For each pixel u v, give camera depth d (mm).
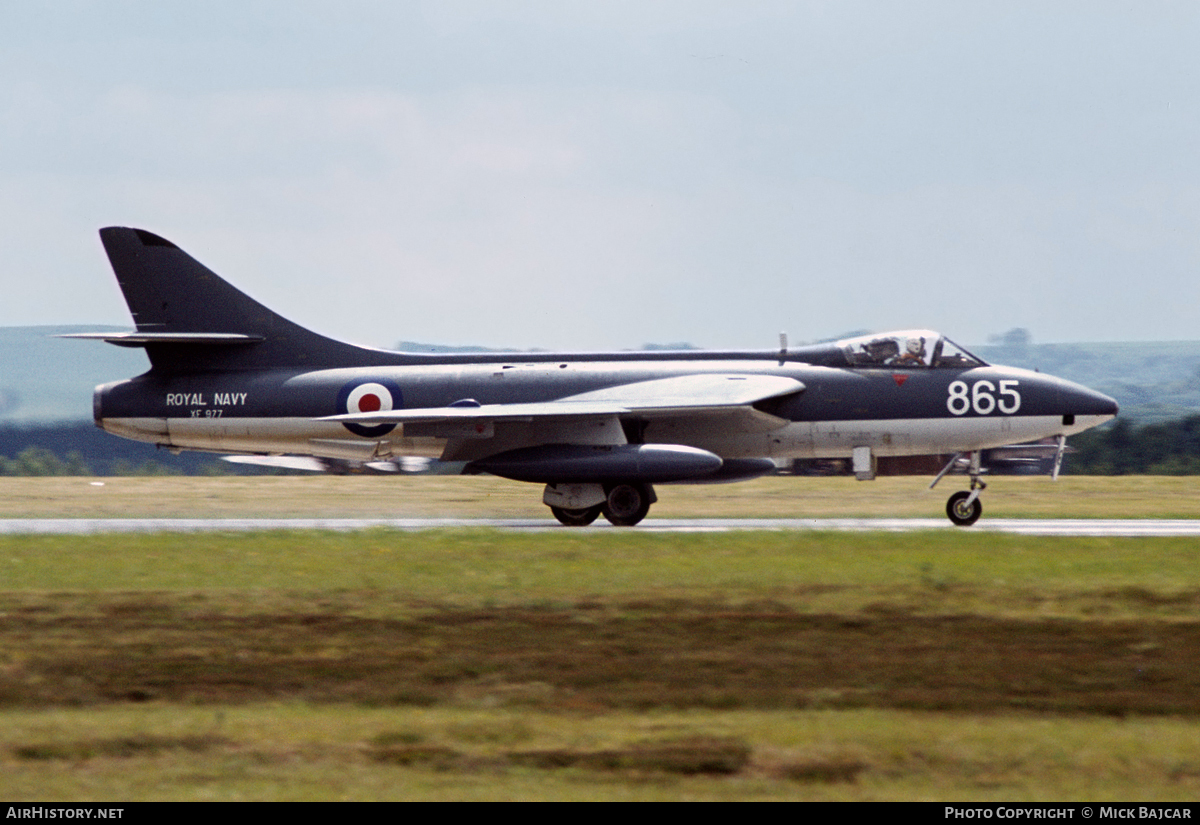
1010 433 77500
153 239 84062
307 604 43281
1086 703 31094
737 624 40094
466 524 82188
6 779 25312
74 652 36312
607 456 74688
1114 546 58938
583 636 38438
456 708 30875
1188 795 24453
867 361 79188
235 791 24625
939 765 26219
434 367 82750
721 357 81125
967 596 44656
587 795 24531
